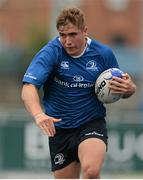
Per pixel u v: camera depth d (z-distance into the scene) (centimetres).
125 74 2061
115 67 2116
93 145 2011
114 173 4356
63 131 2116
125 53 11894
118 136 4369
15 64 10838
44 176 4188
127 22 14112
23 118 4362
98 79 2070
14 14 14362
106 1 14125
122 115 4391
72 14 1967
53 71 2062
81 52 2059
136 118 4378
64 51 2050
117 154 4362
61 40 2017
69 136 2109
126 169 4356
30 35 10569
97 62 2075
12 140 4366
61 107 2095
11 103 10038
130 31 14125
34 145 4356
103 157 1994
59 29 1986
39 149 4353
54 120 1858
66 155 2138
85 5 14125
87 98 2088
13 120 4362
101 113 2114
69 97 2081
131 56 11856
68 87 2073
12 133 4366
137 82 11594
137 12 14075
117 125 4375
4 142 4369
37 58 2025
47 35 10344
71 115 2094
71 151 2120
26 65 10438
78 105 2088
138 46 14025
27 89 1956
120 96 2075
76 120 2095
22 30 14312
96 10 14138
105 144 2053
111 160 4362
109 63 2095
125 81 2038
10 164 4369
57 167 2164
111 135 4375
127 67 11756
